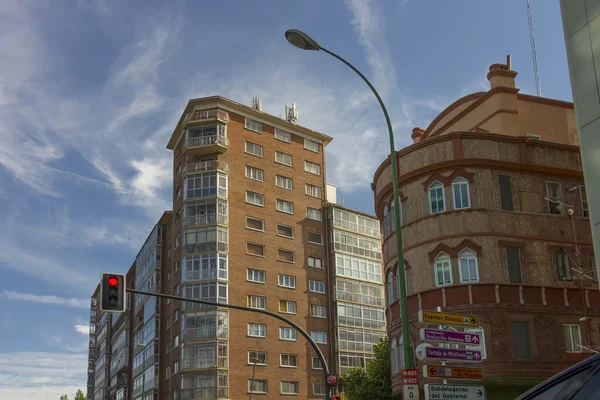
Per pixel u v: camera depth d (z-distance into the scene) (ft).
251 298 215.92
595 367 10.73
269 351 213.66
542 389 11.31
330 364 225.97
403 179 108.58
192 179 223.71
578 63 58.08
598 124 55.57
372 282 245.65
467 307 97.55
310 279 231.09
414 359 101.60
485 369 94.73
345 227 243.60
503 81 115.55
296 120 257.34
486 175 103.04
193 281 212.64
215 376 201.87
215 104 230.48
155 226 253.65
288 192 237.04
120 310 69.87
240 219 222.07
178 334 216.95
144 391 242.58
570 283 101.24
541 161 105.70
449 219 102.32
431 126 134.00
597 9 56.44
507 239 100.78
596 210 55.57
